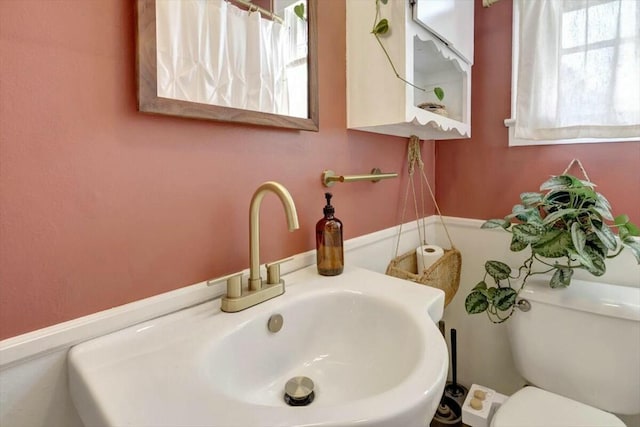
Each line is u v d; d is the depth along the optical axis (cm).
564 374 106
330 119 97
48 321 52
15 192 48
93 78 54
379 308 72
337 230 86
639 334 94
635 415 110
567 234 98
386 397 42
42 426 51
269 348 67
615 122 103
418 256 127
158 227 63
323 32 94
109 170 56
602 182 114
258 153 79
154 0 58
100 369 49
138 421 38
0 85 46
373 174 112
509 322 121
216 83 69
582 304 101
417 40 99
